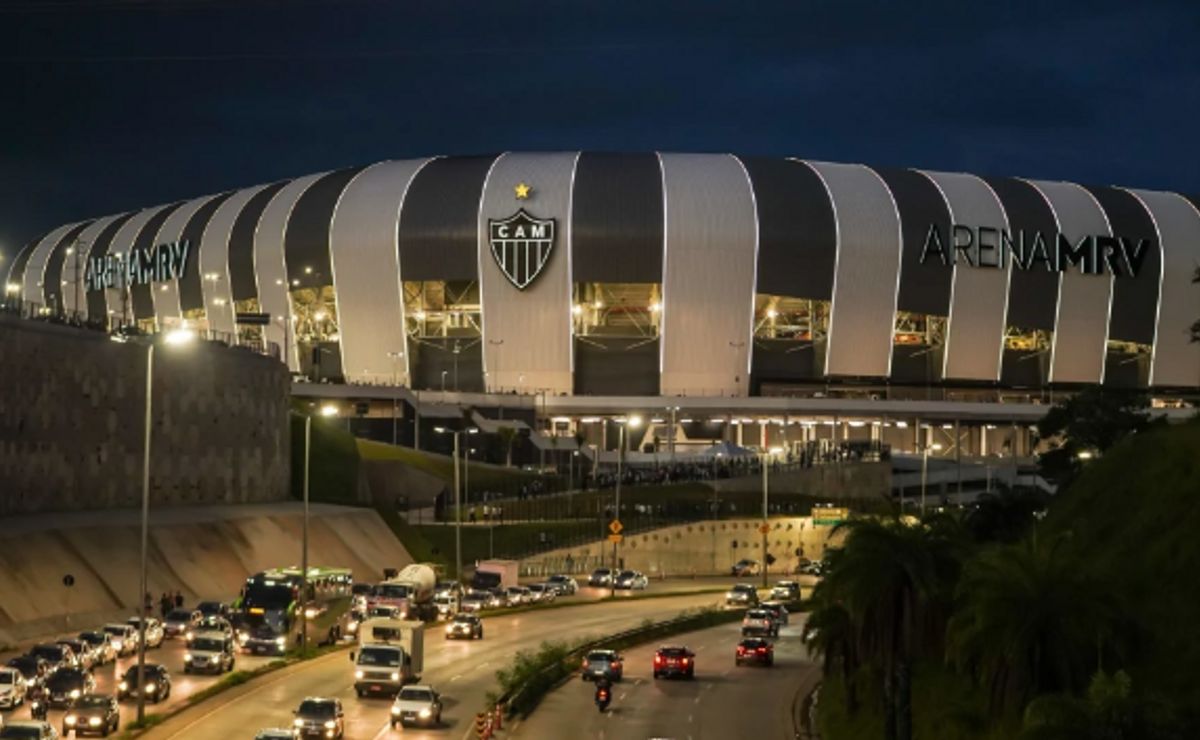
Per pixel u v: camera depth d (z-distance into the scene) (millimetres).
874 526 57156
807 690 71188
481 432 174375
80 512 91750
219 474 108438
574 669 74688
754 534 138625
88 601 79812
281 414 118375
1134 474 61250
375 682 60500
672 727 59875
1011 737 45500
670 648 74438
